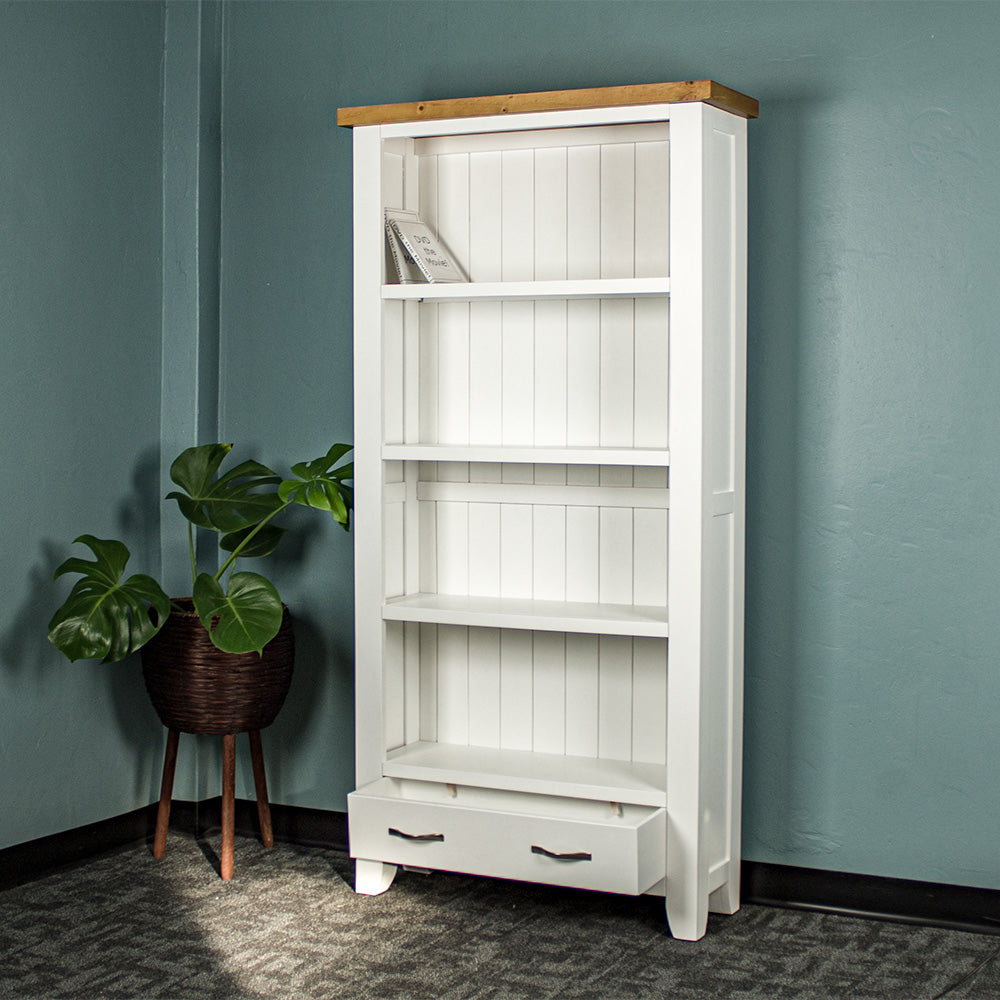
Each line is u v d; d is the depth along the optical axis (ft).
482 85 10.85
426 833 9.77
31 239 10.44
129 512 11.52
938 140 9.53
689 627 9.26
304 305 11.57
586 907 10.07
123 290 11.37
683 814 9.36
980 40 9.39
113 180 11.21
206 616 9.98
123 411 11.42
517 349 10.72
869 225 9.73
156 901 10.14
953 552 9.63
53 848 10.82
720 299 9.53
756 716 10.23
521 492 10.77
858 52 9.70
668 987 8.54
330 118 11.38
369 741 10.37
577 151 10.46
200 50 11.54
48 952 9.11
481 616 9.94
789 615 10.09
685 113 9.07
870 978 8.71
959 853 9.71
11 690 10.41
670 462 9.26
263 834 11.50
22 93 10.31
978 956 9.12
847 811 10.00
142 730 11.75
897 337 9.70
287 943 9.29
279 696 10.80
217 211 11.81
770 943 9.36
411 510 10.94
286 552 11.69
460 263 10.85
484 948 9.21
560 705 10.71
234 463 11.91
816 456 9.95
